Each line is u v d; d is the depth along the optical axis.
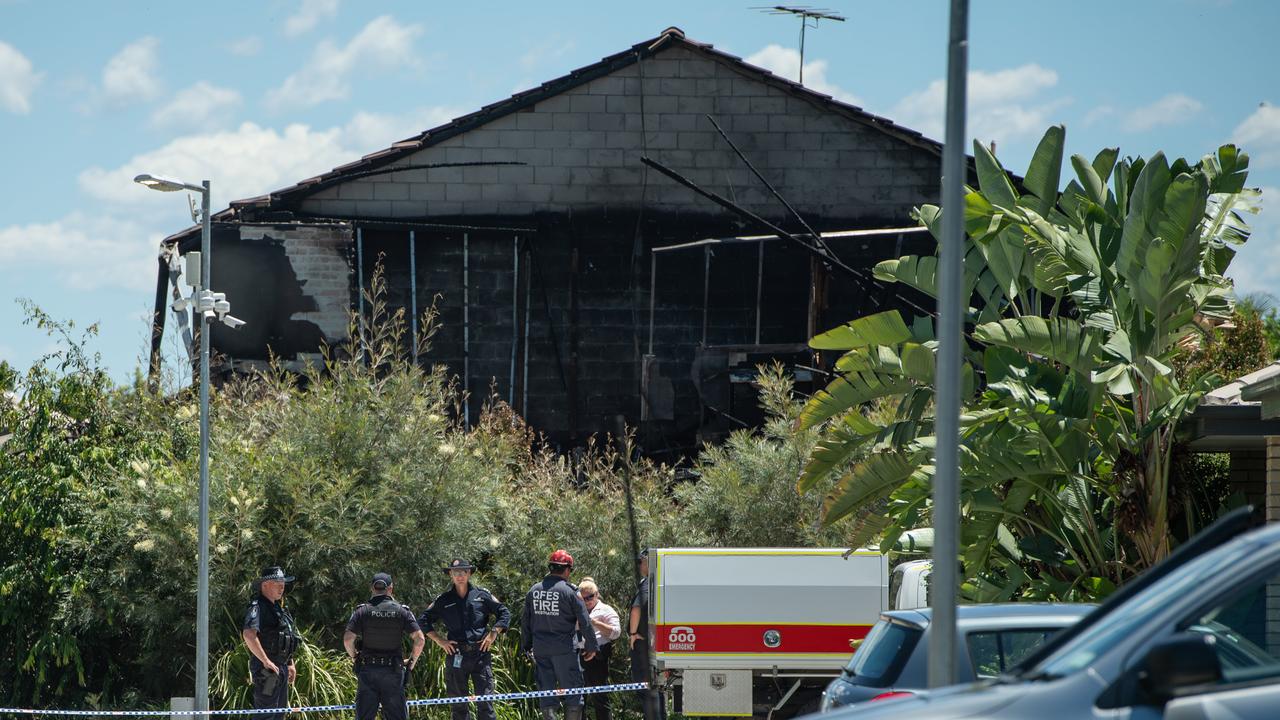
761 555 32.44
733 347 55.44
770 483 41.94
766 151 57.22
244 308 54.34
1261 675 10.67
